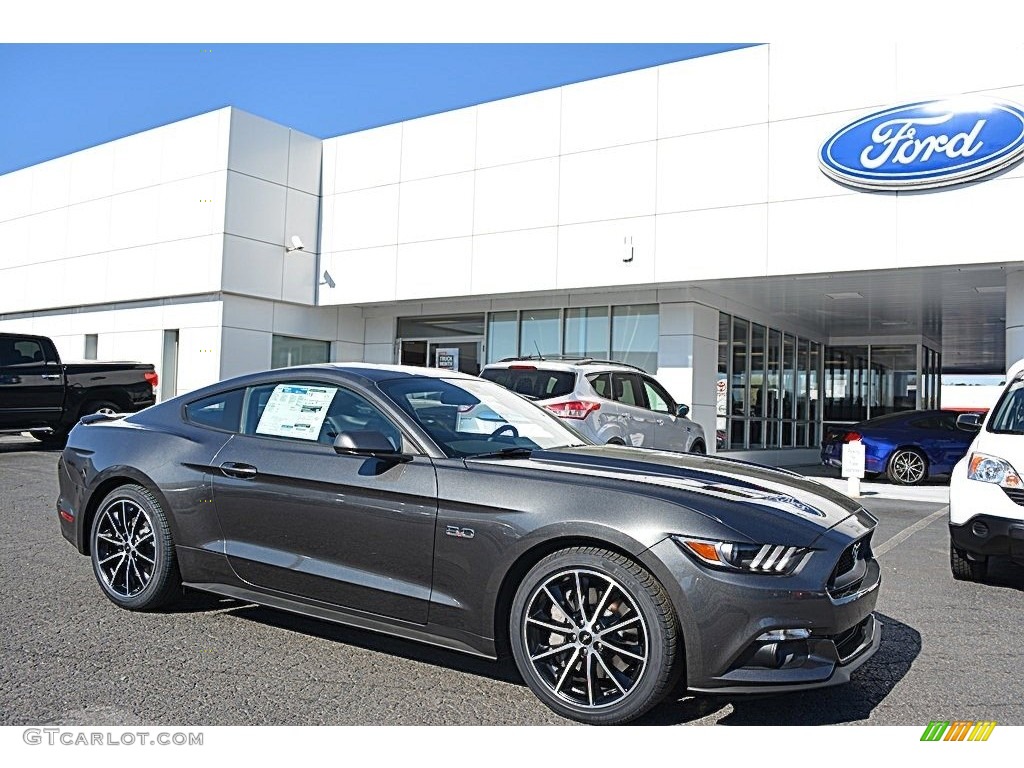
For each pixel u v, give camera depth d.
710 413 15.20
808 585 3.30
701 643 3.26
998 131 11.06
